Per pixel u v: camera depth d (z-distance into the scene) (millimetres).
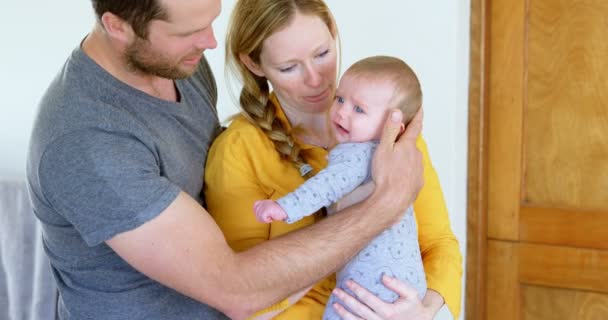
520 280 2744
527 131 2672
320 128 1572
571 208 2643
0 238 2268
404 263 1428
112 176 1249
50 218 1378
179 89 1512
